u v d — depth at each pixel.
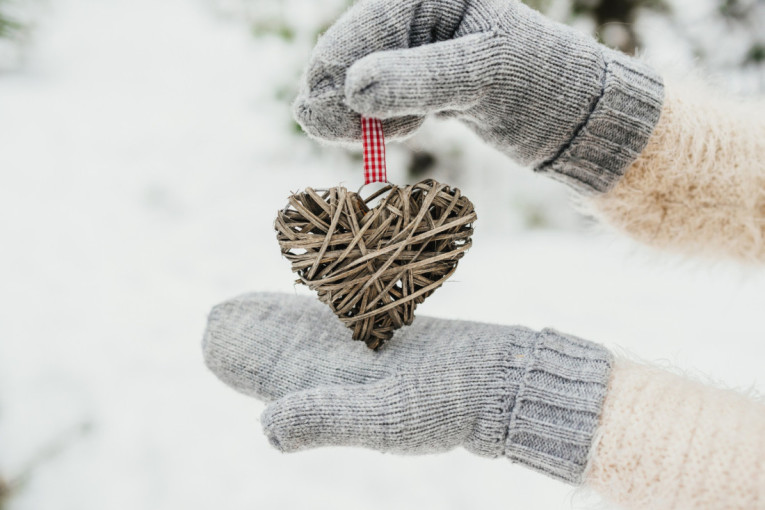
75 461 1.13
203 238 1.50
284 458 1.14
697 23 1.22
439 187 0.60
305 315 0.67
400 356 0.63
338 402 0.61
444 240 0.60
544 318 1.27
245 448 1.15
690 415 0.58
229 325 0.67
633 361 0.62
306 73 0.60
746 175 0.60
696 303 1.30
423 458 1.13
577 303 1.30
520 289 1.33
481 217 1.48
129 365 1.27
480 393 0.60
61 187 1.57
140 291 1.40
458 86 0.58
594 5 1.18
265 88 1.57
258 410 1.21
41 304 1.35
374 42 0.58
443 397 0.60
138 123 1.70
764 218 0.61
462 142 1.40
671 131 0.61
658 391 0.59
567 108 0.61
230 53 1.81
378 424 0.60
